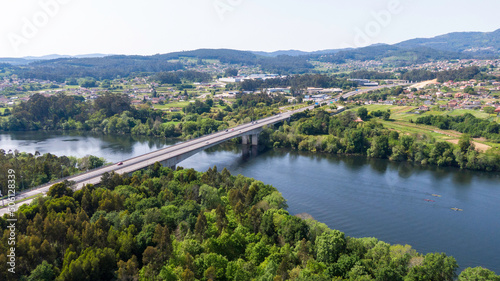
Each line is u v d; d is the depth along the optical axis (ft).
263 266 357.41
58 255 380.17
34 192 556.10
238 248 409.69
